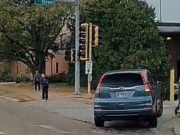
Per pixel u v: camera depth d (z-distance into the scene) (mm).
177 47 43875
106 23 40156
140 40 38406
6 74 63312
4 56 49719
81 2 41625
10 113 23062
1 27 45438
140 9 39375
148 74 18828
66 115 22531
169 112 23844
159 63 37781
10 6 44344
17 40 46938
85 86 41875
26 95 34438
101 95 17969
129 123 19688
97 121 18297
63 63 54188
